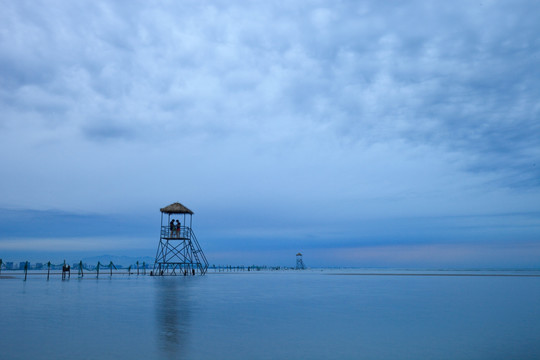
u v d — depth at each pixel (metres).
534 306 15.45
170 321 11.11
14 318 11.57
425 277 53.88
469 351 7.62
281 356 7.13
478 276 57.78
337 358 7.03
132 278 46.12
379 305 15.80
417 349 7.78
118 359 6.78
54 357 6.90
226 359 6.88
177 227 57.09
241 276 59.25
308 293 22.56
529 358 7.10
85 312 12.98
